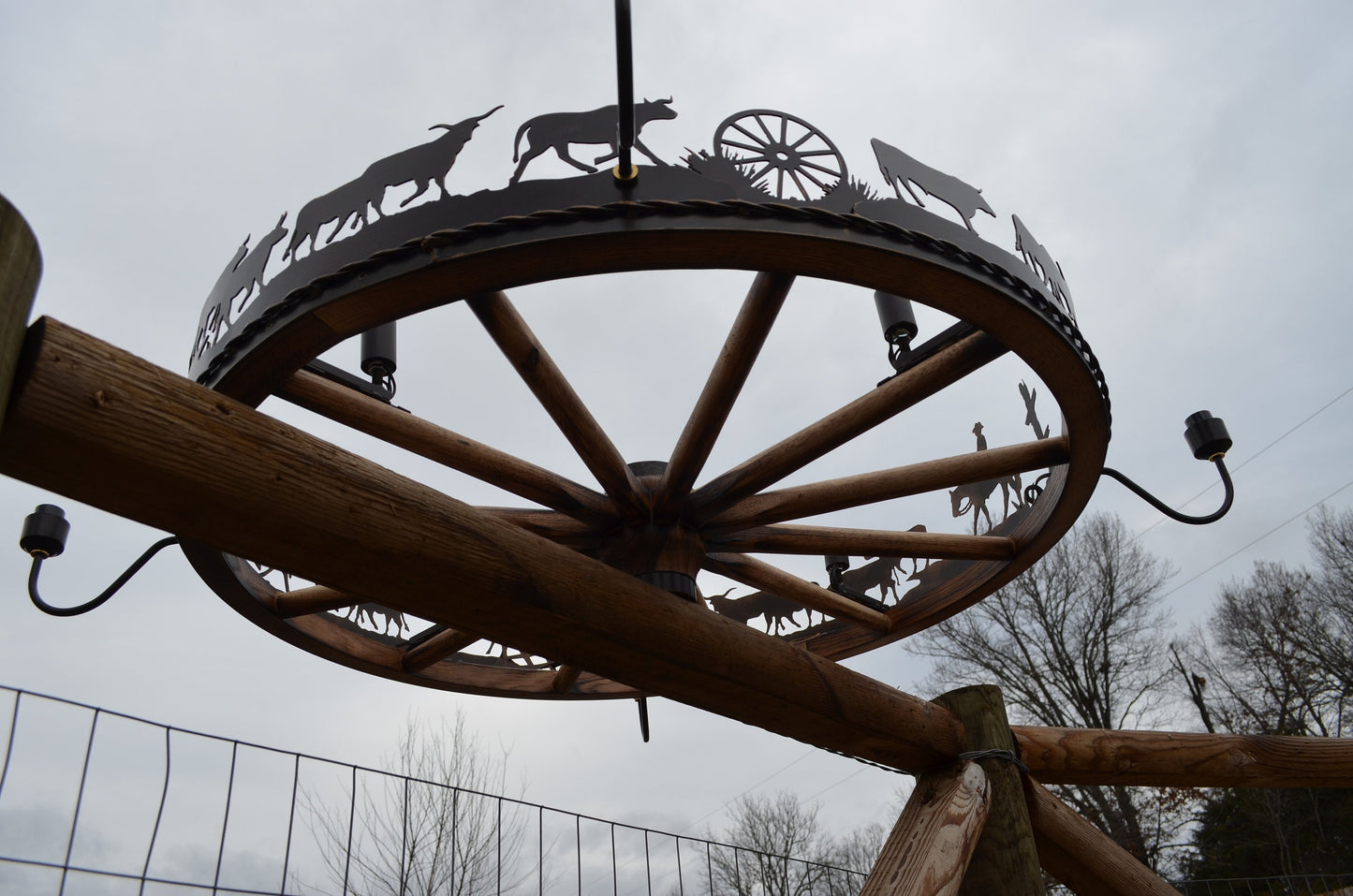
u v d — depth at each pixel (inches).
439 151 105.3
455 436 149.9
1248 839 797.2
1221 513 153.8
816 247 103.7
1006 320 119.7
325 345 113.3
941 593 201.9
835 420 144.9
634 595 107.0
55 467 64.0
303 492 76.2
